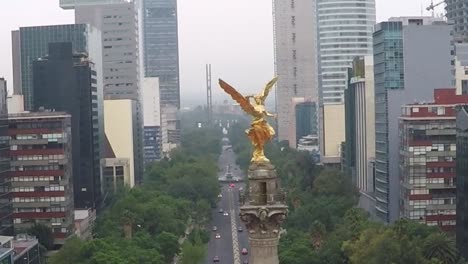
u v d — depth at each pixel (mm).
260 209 108188
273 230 109188
